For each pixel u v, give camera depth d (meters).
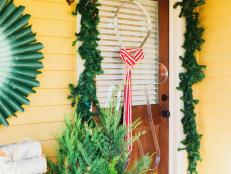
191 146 2.67
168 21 2.68
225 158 2.60
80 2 2.10
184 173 2.74
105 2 2.34
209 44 2.66
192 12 2.61
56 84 2.08
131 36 2.49
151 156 2.44
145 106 2.58
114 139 2.00
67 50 2.11
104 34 2.35
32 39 1.92
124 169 2.01
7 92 1.88
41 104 2.04
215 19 2.61
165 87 2.69
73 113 2.12
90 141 1.95
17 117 1.96
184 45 2.64
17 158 1.69
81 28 2.10
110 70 2.38
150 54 2.61
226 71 2.55
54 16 2.06
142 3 2.54
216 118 2.64
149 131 2.60
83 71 2.12
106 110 2.10
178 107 2.67
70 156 1.80
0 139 1.91
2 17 1.82
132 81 2.52
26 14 1.89
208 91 2.69
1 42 1.83
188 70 2.61
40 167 1.73
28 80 1.93
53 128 2.08
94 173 1.80
